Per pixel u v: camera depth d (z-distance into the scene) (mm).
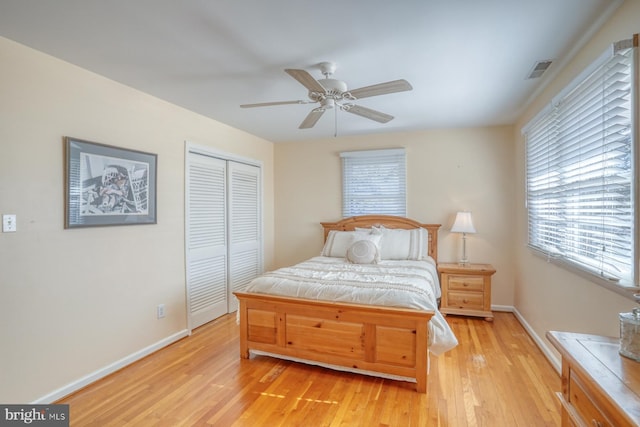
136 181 2701
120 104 2582
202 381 2365
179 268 3178
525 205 3379
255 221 4492
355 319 2369
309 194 4766
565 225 2350
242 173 4215
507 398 2119
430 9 1641
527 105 3189
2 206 1885
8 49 1912
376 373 2332
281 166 4918
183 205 3230
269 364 2627
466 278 3693
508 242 3936
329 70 2262
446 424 1868
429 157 4199
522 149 3506
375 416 1947
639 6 1470
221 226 3830
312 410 2014
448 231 4121
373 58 2180
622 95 1622
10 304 1920
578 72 2105
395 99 3012
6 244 1904
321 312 2469
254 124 3848
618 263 1670
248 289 2738
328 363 2459
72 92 2246
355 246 3641
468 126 4008
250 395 2180
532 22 1763
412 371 2225
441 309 3773
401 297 2309
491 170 3984
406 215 4277
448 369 2516
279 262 4926
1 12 1640
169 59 2184
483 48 2051
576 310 2137
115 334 2539
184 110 3240
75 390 2232
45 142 2090
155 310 2902
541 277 2869
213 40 1942
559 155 2439
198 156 3459
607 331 1742
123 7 1610
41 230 2066
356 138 4520
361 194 4488
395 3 1590
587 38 1931
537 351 2828
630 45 1486
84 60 2193
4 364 1894
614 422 858
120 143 2582
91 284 2367
